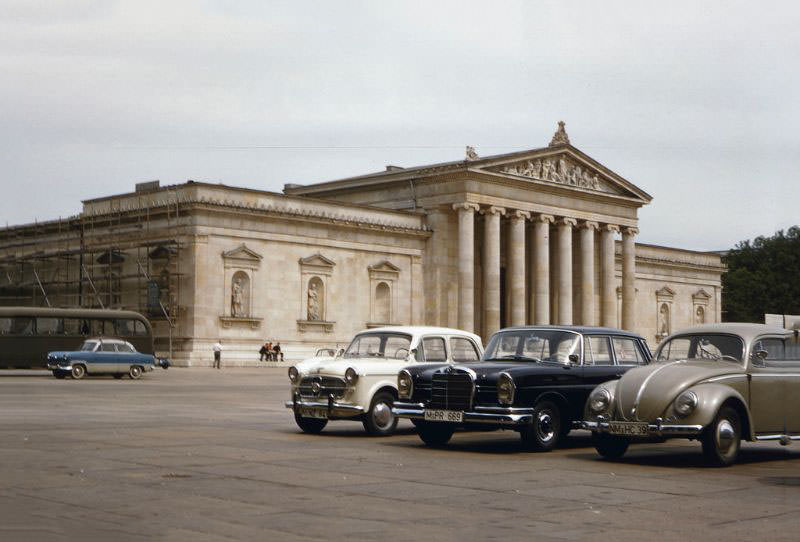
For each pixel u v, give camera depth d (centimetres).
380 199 10731
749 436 2220
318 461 2130
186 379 6588
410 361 2889
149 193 8888
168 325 8531
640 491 1755
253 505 1534
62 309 7219
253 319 8756
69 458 2092
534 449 2431
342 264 9556
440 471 1998
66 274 9400
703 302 13762
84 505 1511
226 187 8700
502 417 2403
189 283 8438
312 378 2872
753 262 17988
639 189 11762
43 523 1359
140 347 7512
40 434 2645
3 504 1510
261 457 2173
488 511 1520
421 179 10256
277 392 5172
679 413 2138
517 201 10431
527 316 11469
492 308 10175
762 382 2258
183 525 1364
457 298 10300
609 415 2227
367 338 3014
